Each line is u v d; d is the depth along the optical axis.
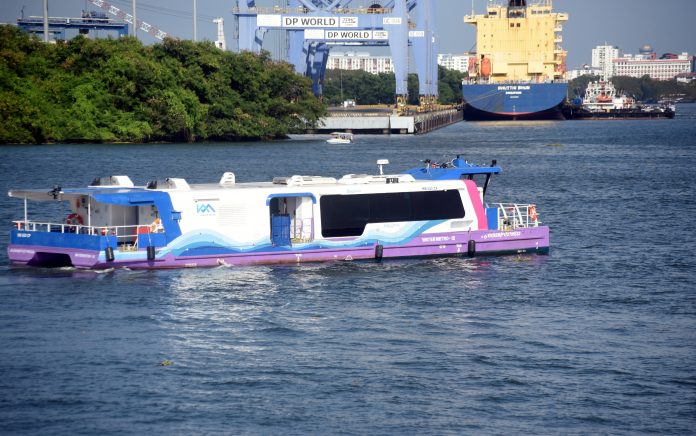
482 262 164.75
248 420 96.44
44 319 125.62
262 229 156.62
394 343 119.06
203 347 116.31
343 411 98.88
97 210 154.62
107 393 102.00
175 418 96.50
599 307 136.88
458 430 95.12
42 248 151.88
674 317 132.12
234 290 141.75
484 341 120.31
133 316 127.75
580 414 98.94
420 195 165.38
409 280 150.62
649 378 108.19
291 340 119.50
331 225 160.62
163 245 151.12
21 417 96.06
